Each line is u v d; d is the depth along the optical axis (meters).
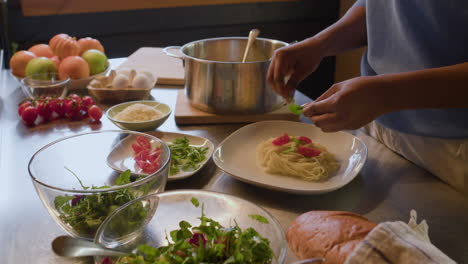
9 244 0.71
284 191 0.84
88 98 1.30
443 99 0.77
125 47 2.74
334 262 0.60
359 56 2.86
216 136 1.15
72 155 0.81
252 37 1.33
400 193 0.87
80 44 1.65
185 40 2.84
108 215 0.66
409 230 0.58
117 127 1.21
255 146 1.07
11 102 1.38
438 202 0.84
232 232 0.60
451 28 0.89
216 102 1.20
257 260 0.57
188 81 1.24
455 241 0.73
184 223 0.63
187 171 0.93
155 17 2.71
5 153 1.04
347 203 0.84
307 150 0.98
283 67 1.13
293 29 3.04
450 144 0.95
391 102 0.78
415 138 1.01
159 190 0.73
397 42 1.01
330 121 0.81
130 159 0.89
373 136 1.19
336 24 1.18
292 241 0.68
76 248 0.65
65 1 2.50
